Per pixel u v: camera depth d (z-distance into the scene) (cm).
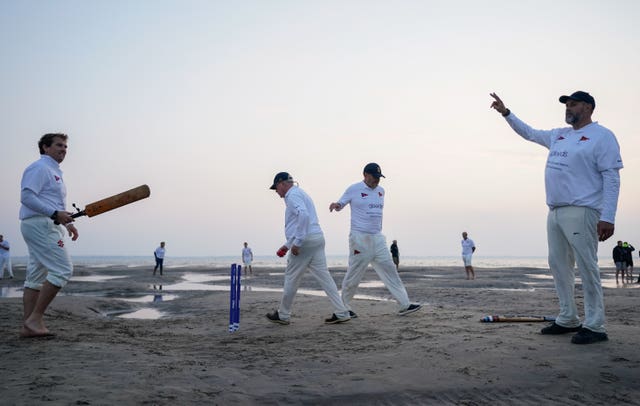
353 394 307
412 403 297
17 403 273
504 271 3559
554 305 895
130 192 496
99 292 1482
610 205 392
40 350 421
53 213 472
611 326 477
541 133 468
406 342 447
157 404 279
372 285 1709
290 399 299
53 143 502
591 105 422
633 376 329
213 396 298
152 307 1018
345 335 514
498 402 298
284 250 608
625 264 2005
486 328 498
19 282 1981
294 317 701
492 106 481
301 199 603
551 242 442
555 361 359
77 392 294
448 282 1934
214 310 918
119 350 430
